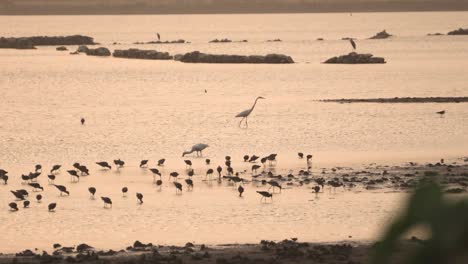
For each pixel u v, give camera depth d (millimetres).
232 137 56125
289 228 29172
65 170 43438
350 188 36656
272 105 78438
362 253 24203
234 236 27984
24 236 28375
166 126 62594
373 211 31609
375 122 62906
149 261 23094
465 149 49438
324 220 30281
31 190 37500
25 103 83375
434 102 78000
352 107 74688
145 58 171375
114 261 23578
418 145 51188
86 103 83312
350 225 29328
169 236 28172
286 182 38688
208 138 55750
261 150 50031
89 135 57562
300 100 83750
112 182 39500
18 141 54406
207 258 23953
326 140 53844
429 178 2145
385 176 39688
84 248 26031
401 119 64688
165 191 37031
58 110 76062
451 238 1931
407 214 1982
